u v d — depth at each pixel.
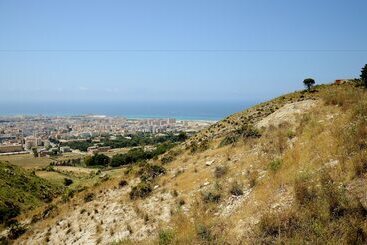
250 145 21.59
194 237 13.47
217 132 43.28
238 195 15.91
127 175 29.27
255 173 16.89
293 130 19.59
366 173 11.12
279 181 13.73
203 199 17.52
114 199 24.67
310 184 11.84
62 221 25.23
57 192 55.59
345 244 8.84
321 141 14.75
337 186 11.04
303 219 10.36
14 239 26.45
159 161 30.09
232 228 12.73
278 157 17.03
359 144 12.75
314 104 23.19
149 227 18.31
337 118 16.53
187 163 25.67
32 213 31.62
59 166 123.75
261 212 12.30
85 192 29.59
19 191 49.12
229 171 19.36
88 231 21.52
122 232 19.19
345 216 9.70
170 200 20.16
